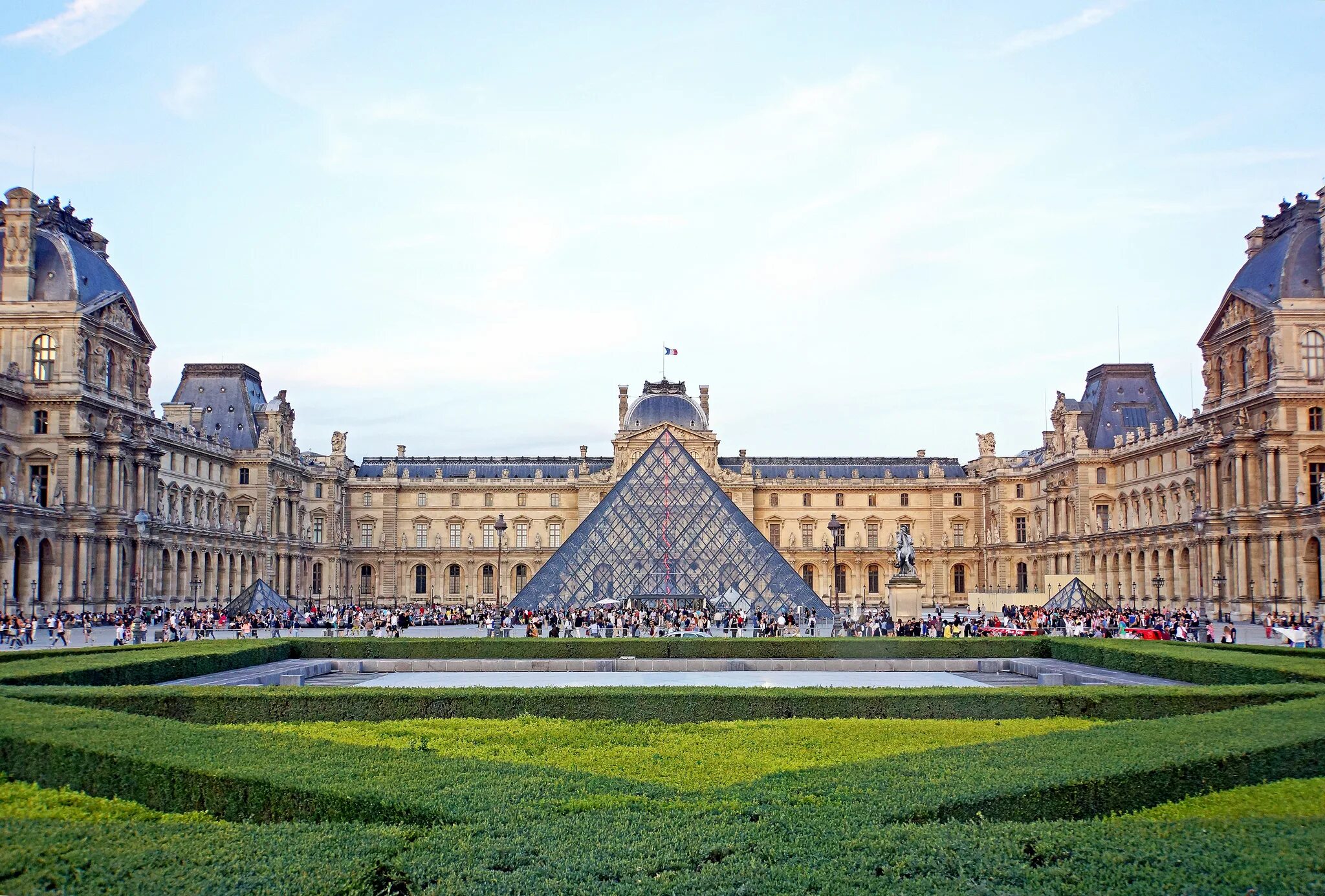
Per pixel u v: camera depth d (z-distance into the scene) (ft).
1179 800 91.86
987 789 84.33
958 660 247.09
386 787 84.84
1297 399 415.85
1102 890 64.18
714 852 70.28
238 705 147.54
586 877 65.57
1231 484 439.63
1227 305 458.91
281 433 645.51
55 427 431.02
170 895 62.64
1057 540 624.59
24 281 435.94
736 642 252.21
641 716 149.48
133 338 480.23
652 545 419.95
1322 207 426.10
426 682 218.38
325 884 64.08
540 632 335.88
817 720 145.79
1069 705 149.18
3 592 382.01
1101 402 613.93
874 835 73.31
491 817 77.46
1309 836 73.56
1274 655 209.26
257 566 604.90
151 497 475.31
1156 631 317.01
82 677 170.91
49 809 90.53
